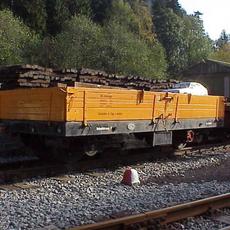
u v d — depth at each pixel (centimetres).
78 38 3931
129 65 3822
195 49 6931
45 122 1084
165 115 1286
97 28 4153
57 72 1761
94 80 1895
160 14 7131
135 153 1405
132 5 6825
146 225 649
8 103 1241
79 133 1045
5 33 3688
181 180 1092
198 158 1463
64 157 1170
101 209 761
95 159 1259
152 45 5456
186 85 2238
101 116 1091
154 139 1278
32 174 1088
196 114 1424
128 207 777
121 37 4016
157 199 848
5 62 3459
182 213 712
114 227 621
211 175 1170
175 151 1504
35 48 4059
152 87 2233
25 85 1631
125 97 1150
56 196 885
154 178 1110
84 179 1073
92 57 3816
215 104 1533
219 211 755
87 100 1055
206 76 5047
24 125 1166
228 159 1480
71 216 713
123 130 1151
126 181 1025
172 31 6769
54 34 5281
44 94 1086
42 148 1248
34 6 5069
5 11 4088
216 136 1759
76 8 5647
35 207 778
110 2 6150
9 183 1019
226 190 952
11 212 739
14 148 1302
